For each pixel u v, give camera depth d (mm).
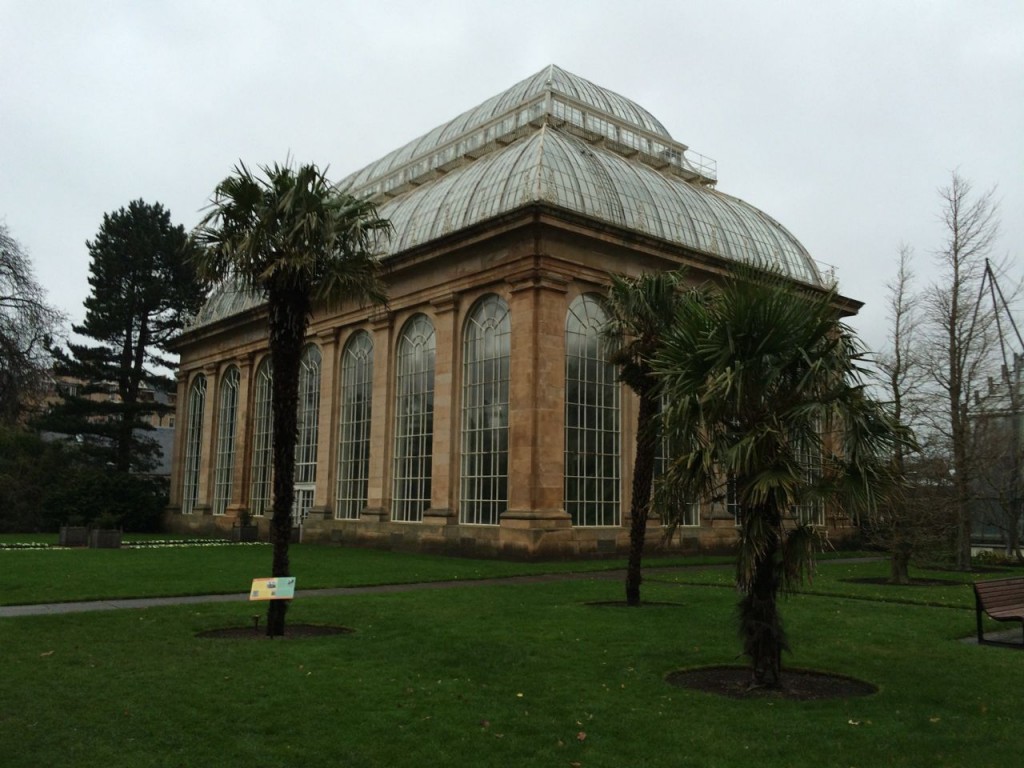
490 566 30297
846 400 11305
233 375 59906
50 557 31453
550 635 14867
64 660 12141
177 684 10703
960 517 31062
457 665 12219
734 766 7832
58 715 9234
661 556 37188
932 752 8305
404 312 42281
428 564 30969
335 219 16219
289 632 15164
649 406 20438
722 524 39938
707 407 11266
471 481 37062
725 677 11883
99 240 71875
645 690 10836
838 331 11883
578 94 51562
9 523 58031
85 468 64625
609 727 9086
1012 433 35000
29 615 16562
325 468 46750
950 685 11336
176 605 18422
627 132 52312
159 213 73438
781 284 12164
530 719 9367
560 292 35156
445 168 49750
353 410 46062
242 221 16172
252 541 49812
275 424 15867
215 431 60656
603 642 14297
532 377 34000
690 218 42969
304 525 46938
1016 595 15367
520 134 46594
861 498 10875
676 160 54656
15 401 47938
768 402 11633
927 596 22016
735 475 11344
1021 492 37344
